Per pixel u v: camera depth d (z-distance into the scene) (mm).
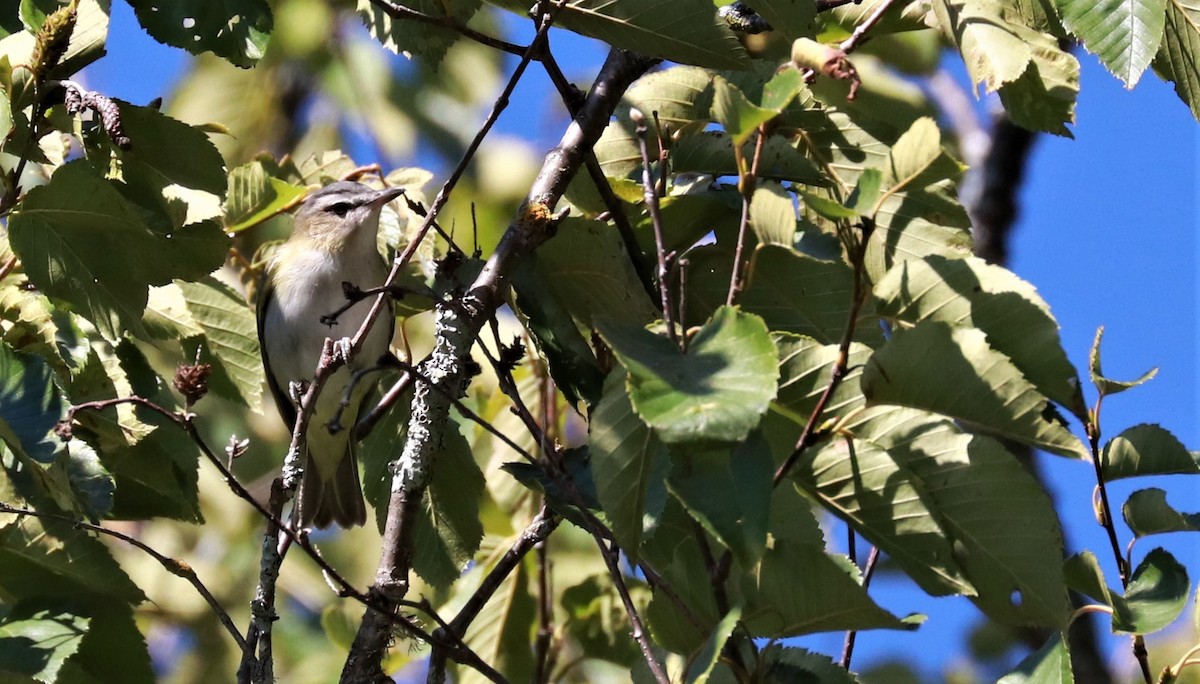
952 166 5262
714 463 5191
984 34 7465
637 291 7102
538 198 7301
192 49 7426
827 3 8039
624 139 8008
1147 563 6910
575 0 6688
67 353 8070
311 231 10453
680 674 6293
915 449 6062
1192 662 6652
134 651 8055
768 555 5949
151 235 7129
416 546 8477
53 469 7211
